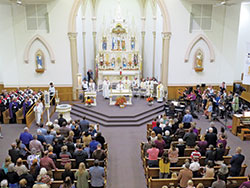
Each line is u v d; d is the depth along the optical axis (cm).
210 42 1959
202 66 2003
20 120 1519
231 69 2027
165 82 2000
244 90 1878
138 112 1638
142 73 2633
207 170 747
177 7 1880
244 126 1345
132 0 2541
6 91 1839
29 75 1980
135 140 1309
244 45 2181
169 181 748
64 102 1948
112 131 1434
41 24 1894
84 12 2425
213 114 1614
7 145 1211
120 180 934
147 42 2559
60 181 728
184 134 1020
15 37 1908
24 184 617
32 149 837
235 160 794
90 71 2441
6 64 1950
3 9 1856
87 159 865
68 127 1055
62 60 1956
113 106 1781
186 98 1675
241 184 679
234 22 1939
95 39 2584
